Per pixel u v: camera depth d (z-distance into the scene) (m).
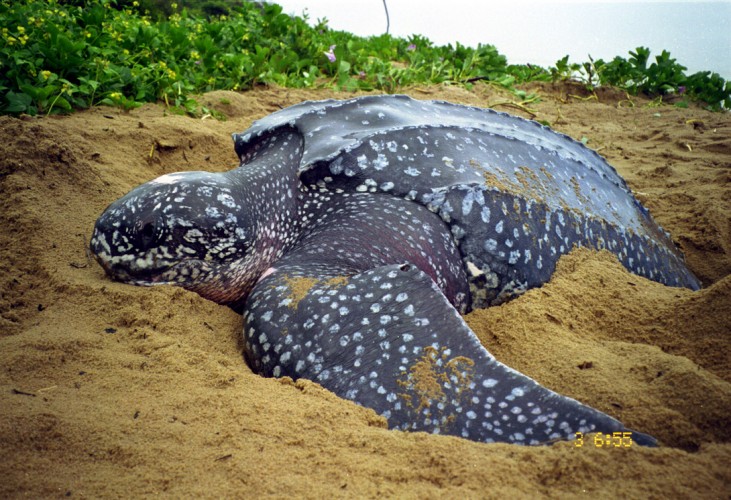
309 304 2.21
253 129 3.26
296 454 1.64
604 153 5.82
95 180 3.36
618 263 3.15
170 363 2.04
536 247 2.86
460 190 2.71
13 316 2.29
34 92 4.11
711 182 4.91
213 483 1.52
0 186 3.06
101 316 2.32
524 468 1.59
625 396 1.98
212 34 6.70
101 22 5.45
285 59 6.75
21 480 1.50
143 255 2.48
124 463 1.58
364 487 1.52
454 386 1.94
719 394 1.89
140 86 4.94
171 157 4.06
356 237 2.63
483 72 8.52
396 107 3.22
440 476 1.57
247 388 1.96
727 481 1.54
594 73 9.09
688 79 8.98
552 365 2.22
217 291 2.67
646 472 1.56
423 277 2.20
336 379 2.04
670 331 2.47
